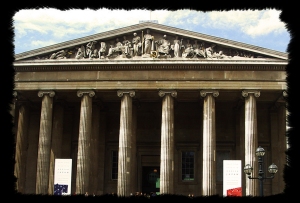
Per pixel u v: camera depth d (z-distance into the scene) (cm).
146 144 7162
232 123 7112
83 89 6291
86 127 6212
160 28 6291
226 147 7038
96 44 6406
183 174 7100
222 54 6259
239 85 6169
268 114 7050
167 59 6212
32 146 7169
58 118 6800
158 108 7281
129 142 6156
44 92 6331
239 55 6256
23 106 6812
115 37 6384
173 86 6206
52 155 6669
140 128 7256
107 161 7156
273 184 6675
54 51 6412
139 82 6241
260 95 6425
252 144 6050
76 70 6347
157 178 7150
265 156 6950
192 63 6162
